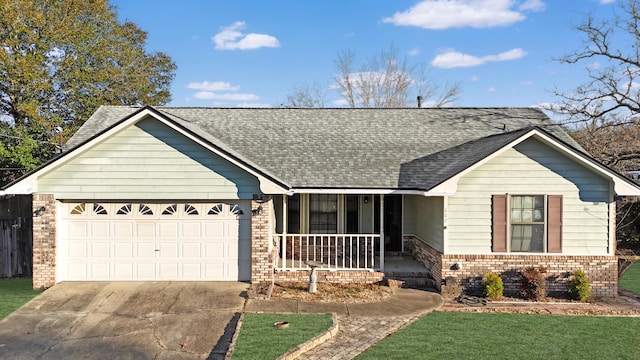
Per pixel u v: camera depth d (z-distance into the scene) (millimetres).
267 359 7309
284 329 8773
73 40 28688
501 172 12273
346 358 7688
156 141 12266
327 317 9648
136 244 12609
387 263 14516
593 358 7859
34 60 25812
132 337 8578
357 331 9086
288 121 17828
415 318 10039
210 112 18438
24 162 21609
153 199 12375
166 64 41344
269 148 15477
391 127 17500
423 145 16094
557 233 12250
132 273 12609
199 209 12711
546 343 8547
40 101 27797
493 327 9461
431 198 13562
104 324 9273
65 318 9609
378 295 11711
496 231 12242
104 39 32031
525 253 12266
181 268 12695
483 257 12188
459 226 12312
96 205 12492
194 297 11094
